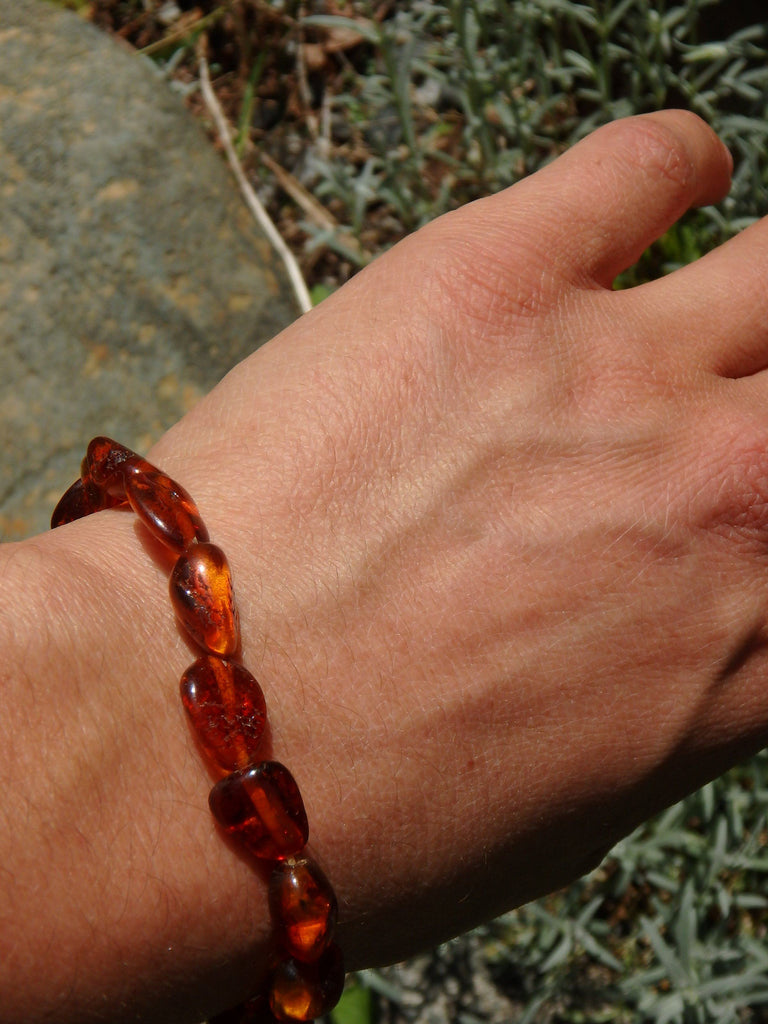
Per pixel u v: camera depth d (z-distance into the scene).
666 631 0.19
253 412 0.20
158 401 0.33
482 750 0.18
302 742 0.17
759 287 0.21
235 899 0.16
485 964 0.31
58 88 0.36
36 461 0.31
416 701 0.18
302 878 0.16
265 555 0.18
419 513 0.19
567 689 0.18
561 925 0.29
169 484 0.18
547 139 0.37
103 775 0.16
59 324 0.33
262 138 0.43
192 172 0.35
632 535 0.19
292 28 0.43
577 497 0.19
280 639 0.18
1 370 0.32
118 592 0.17
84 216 0.34
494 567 0.19
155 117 0.36
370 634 0.18
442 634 0.18
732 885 0.30
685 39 0.35
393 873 0.18
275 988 0.16
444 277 0.20
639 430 0.20
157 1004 0.16
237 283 0.35
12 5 0.38
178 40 0.44
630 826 0.19
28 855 0.15
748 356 0.21
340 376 0.20
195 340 0.34
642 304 0.21
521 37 0.34
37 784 0.16
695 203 0.23
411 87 0.41
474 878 0.18
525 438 0.19
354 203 0.36
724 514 0.19
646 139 0.22
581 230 0.21
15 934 0.15
